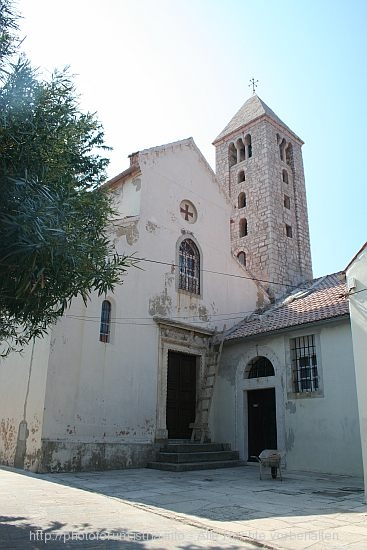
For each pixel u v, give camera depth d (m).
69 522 7.05
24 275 5.18
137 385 15.38
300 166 30.48
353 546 6.10
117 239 16.03
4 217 5.15
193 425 17.34
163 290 17.25
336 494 10.27
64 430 13.11
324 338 15.31
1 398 14.96
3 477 11.70
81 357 13.97
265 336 17.00
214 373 18.08
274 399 16.72
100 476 12.44
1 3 5.82
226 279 20.33
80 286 6.24
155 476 12.81
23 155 5.68
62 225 5.63
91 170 7.23
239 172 29.36
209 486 11.12
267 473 13.91
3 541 5.82
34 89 5.91
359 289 9.88
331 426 14.41
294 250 27.30
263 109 29.53
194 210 19.75
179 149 19.72
